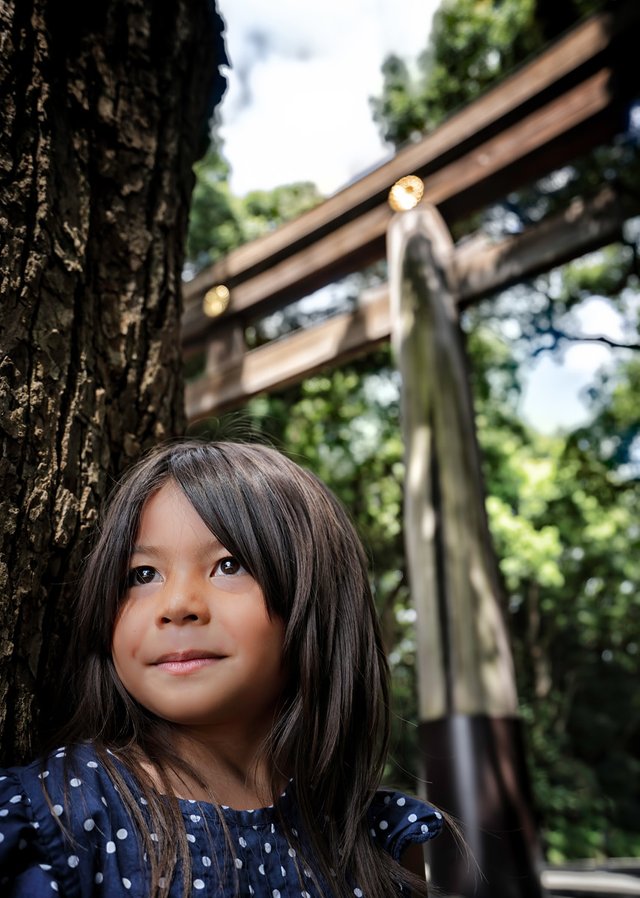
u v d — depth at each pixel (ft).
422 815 3.34
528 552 28.78
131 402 3.83
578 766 40.42
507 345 25.05
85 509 3.34
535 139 11.87
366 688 3.35
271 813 2.97
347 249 13.94
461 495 11.09
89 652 3.07
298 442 22.94
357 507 24.94
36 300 3.23
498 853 9.28
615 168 17.28
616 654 47.24
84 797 2.59
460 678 10.18
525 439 33.42
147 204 4.06
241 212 23.24
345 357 14.40
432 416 11.54
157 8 4.21
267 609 2.95
